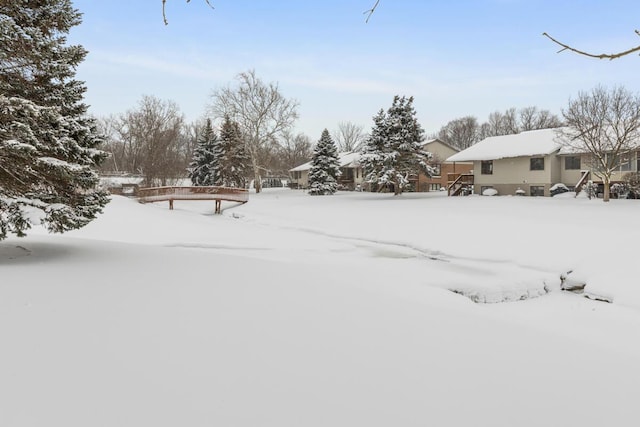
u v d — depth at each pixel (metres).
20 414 2.62
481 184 34.78
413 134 34.91
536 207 22.83
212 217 27.27
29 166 7.18
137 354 3.60
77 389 2.97
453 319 5.60
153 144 45.44
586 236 14.59
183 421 2.69
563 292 10.66
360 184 47.66
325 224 22.45
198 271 7.18
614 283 10.01
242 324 4.57
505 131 79.44
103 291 5.41
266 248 15.55
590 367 4.31
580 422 3.14
